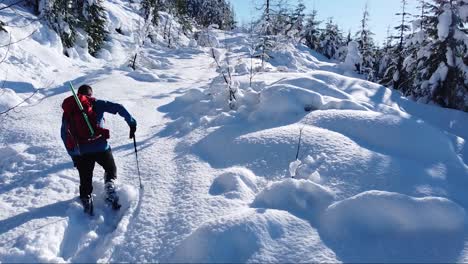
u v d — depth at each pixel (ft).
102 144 12.88
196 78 42.22
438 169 14.25
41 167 15.88
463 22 42.16
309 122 17.87
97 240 11.35
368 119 16.97
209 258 9.46
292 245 10.03
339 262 9.51
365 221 10.85
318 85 24.43
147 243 10.78
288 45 58.65
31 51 38.65
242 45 77.36
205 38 38.75
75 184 14.73
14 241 10.80
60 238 11.09
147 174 15.15
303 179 12.76
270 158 15.10
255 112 19.93
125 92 29.30
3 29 35.22
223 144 16.98
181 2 133.49
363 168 13.53
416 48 47.11
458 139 18.70
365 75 79.41
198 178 14.11
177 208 12.26
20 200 13.33
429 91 43.16
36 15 49.88
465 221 11.03
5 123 20.56
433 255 9.91
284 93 20.43
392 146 15.53
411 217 10.88
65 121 12.57
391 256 9.85
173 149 17.60
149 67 51.31
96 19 63.46
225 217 10.62
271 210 11.14
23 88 27.43
